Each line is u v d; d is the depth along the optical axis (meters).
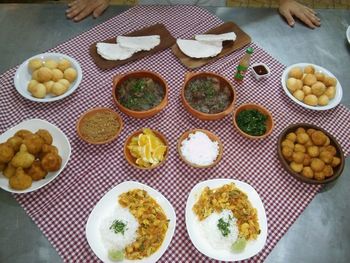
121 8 1.74
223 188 1.18
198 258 1.08
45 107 1.37
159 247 1.06
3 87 1.42
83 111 1.38
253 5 2.87
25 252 1.06
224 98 1.39
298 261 1.10
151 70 1.52
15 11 1.69
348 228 1.18
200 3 2.03
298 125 1.33
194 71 1.54
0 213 1.13
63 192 1.17
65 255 1.06
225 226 1.09
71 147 1.28
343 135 1.40
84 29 1.64
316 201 1.23
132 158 1.24
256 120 1.35
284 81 1.49
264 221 1.13
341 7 2.86
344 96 1.54
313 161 1.24
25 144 1.14
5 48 1.56
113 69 1.51
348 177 1.30
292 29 1.75
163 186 1.21
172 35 1.66
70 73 1.40
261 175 1.27
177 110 1.41
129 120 1.36
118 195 1.15
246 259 1.08
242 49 1.63
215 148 1.27
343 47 1.71
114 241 1.05
